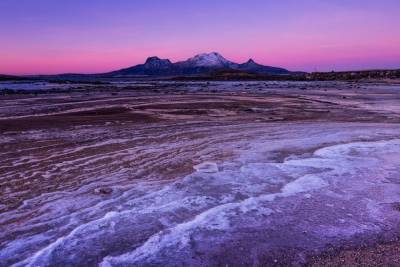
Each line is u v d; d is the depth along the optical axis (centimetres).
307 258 509
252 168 914
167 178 841
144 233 573
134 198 715
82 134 1388
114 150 1122
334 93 3800
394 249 529
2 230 583
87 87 5100
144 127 1562
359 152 1071
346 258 507
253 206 678
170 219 622
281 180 821
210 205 682
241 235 570
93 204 686
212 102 2691
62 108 2258
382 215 642
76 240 550
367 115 2006
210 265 493
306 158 1009
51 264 490
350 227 597
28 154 1070
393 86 5319
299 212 653
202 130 1487
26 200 709
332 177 842
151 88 4909
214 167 928
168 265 491
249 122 1734
